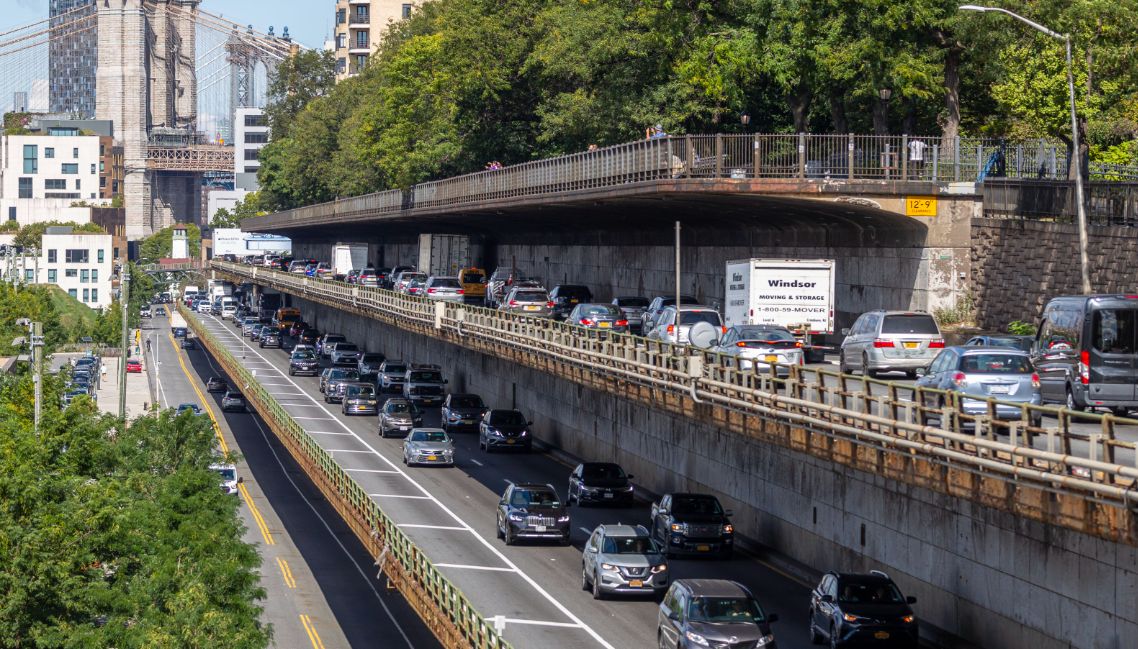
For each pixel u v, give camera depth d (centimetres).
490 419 13650
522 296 15038
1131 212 9606
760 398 7488
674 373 8725
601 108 15925
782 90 13212
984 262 10531
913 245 10781
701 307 10694
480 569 8644
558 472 12231
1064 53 10712
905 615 6191
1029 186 10350
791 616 7088
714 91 13362
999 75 11956
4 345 17862
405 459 12988
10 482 6059
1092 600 5350
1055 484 4841
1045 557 5678
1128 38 10594
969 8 8156
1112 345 6353
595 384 10706
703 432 9806
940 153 11181
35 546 5919
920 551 6762
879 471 6222
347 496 10719
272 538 11194
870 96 12319
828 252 12044
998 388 6322
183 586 6781
